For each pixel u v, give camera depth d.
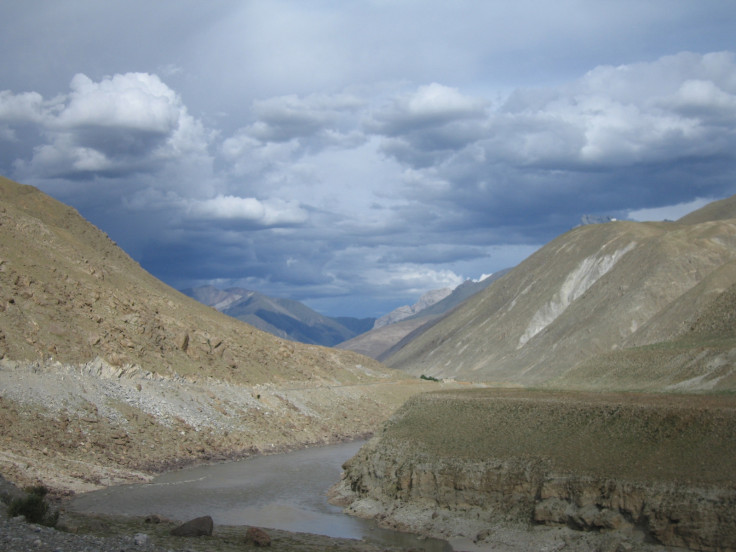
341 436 110.31
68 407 79.44
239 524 55.88
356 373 155.12
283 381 126.69
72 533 38.19
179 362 106.81
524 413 61.06
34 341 85.69
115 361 93.12
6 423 70.88
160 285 155.38
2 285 90.81
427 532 53.25
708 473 44.53
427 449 61.06
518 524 50.09
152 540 39.59
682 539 42.41
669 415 51.72
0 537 32.50
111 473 70.75
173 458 81.00
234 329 141.00
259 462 86.00
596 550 44.59
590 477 48.41
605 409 56.19
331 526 56.19
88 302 102.38
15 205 144.12
